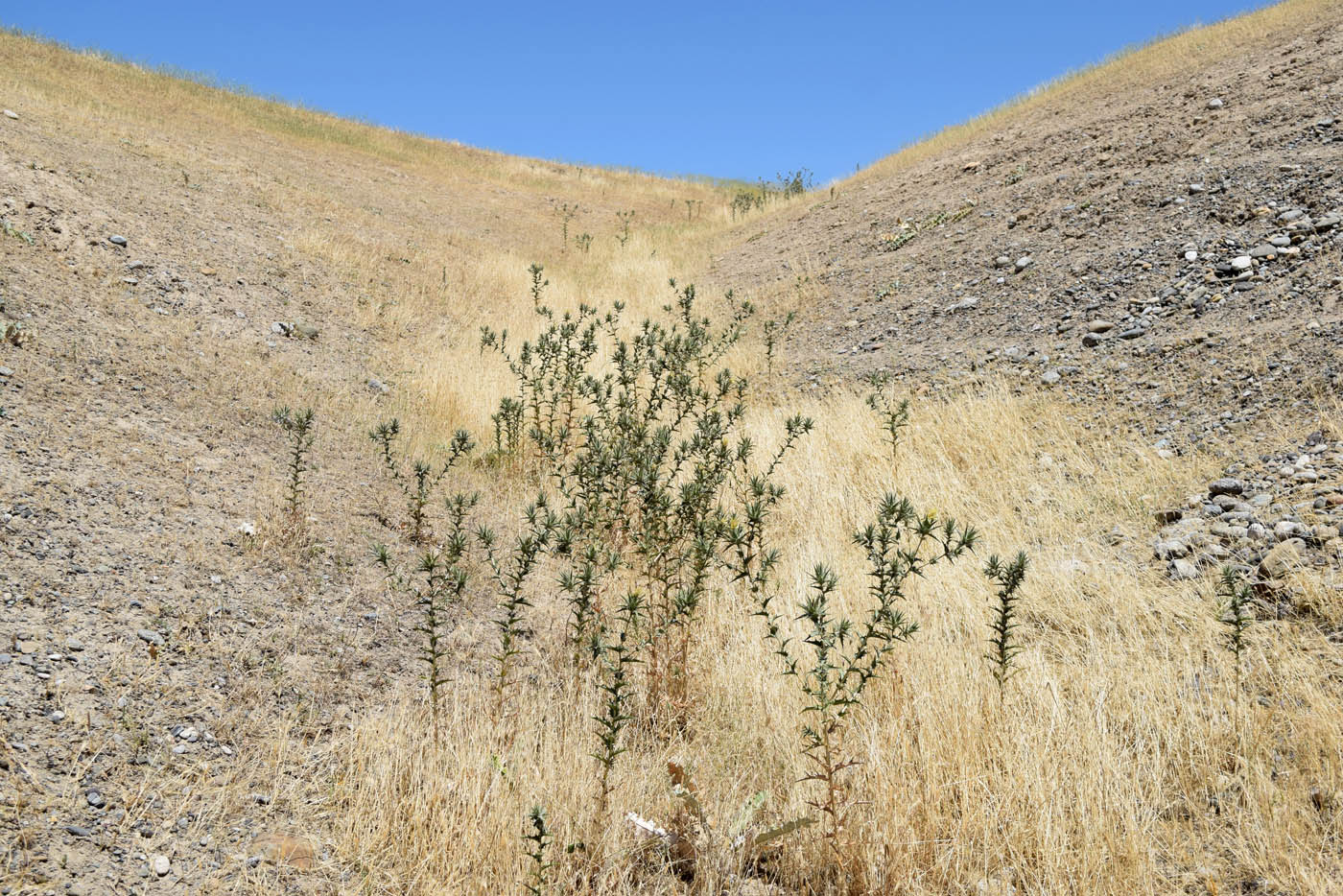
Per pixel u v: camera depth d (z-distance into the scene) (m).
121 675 3.18
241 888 2.48
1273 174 9.45
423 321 10.53
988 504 5.55
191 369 6.50
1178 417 6.08
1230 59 14.65
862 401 7.48
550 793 2.92
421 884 2.62
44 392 5.14
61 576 3.60
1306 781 2.85
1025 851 2.75
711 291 15.00
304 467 5.70
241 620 3.81
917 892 2.65
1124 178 11.75
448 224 17.70
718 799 3.11
